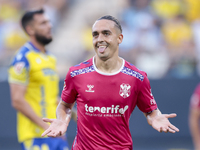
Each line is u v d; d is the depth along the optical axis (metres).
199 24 36.22
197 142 20.28
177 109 30.09
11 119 28.80
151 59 33.12
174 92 30.05
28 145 15.73
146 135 29.88
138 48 34.22
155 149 29.09
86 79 10.55
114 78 10.51
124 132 10.76
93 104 10.46
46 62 16.47
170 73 32.31
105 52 10.41
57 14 38.62
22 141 15.95
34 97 15.93
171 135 30.20
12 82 15.70
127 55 33.72
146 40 34.69
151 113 11.20
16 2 38.72
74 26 37.81
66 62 33.88
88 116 10.54
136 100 11.07
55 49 35.41
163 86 30.11
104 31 10.42
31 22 16.48
